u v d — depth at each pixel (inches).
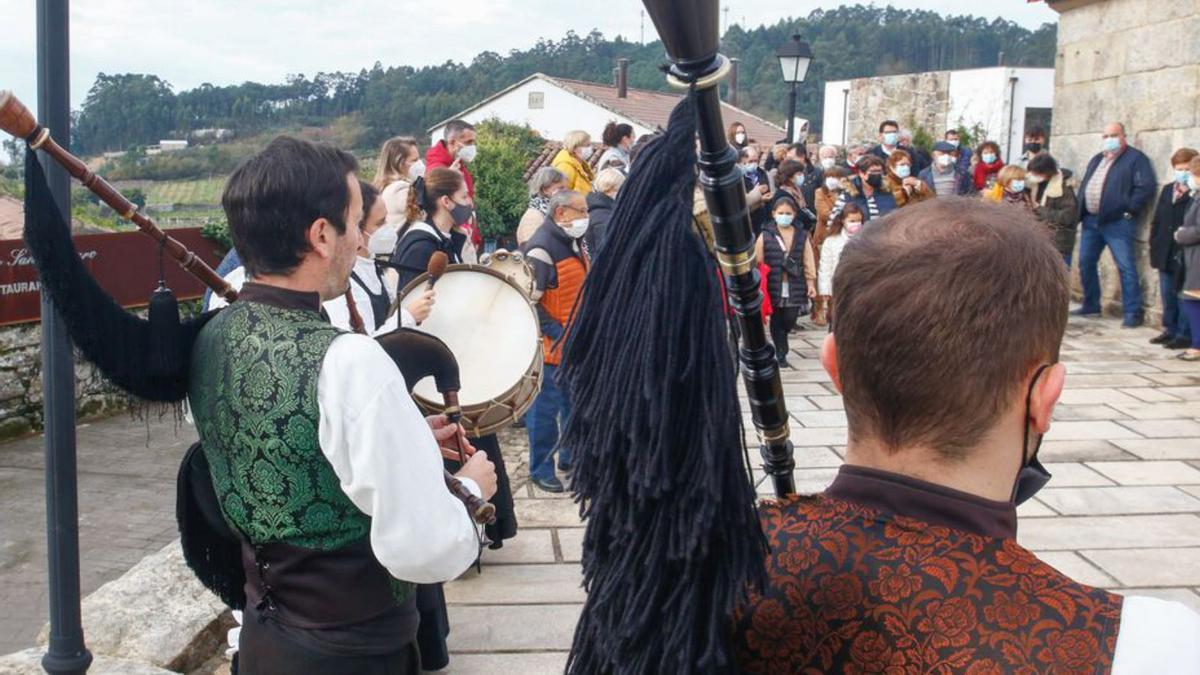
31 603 178.4
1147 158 356.5
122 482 245.3
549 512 185.3
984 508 38.3
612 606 40.7
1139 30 360.8
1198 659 34.8
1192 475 207.8
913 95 920.9
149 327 72.3
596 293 39.6
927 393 38.0
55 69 88.3
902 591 37.2
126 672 121.0
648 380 37.1
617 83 1378.0
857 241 40.8
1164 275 328.5
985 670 35.3
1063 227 373.1
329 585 69.7
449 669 132.6
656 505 39.2
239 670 75.3
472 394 136.1
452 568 69.1
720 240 39.5
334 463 67.2
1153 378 291.3
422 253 164.4
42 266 68.2
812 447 227.3
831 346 42.7
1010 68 883.4
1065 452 223.5
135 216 72.1
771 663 38.8
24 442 277.7
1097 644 35.2
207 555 78.6
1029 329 37.7
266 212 71.2
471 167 608.4
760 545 38.5
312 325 70.1
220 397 70.0
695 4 34.4
